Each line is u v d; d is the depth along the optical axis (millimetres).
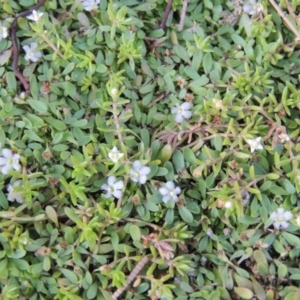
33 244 188
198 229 200
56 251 189
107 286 189
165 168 197
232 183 196
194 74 216
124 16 216
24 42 218
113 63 218
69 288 185
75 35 223
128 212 194
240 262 194
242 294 186
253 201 194
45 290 187
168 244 186
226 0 234
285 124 211
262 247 192
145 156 198
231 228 196
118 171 196
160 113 213
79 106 213
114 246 189
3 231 186
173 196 193
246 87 212
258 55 219
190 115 207
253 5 224
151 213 198
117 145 201
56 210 197
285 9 230
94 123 209
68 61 216
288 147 200
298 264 195
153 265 187
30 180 195
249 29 223
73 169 203
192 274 193
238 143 200
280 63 221
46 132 206
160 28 228
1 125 203
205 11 232
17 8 222
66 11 226
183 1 228
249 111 209
